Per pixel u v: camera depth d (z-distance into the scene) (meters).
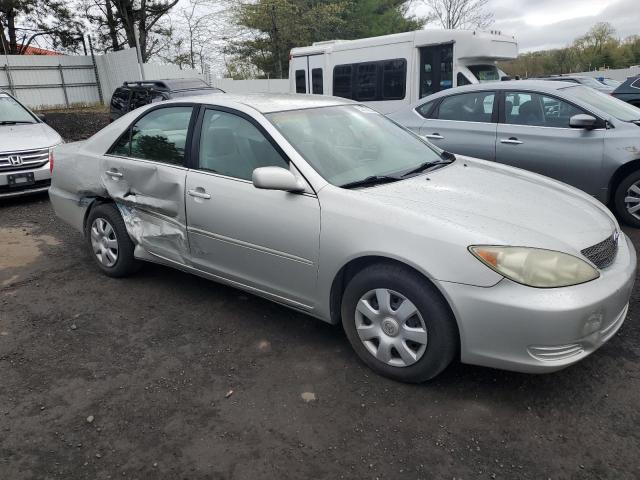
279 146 3.29
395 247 2.74
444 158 4.02
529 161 5.89
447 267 2.60
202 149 3.69
